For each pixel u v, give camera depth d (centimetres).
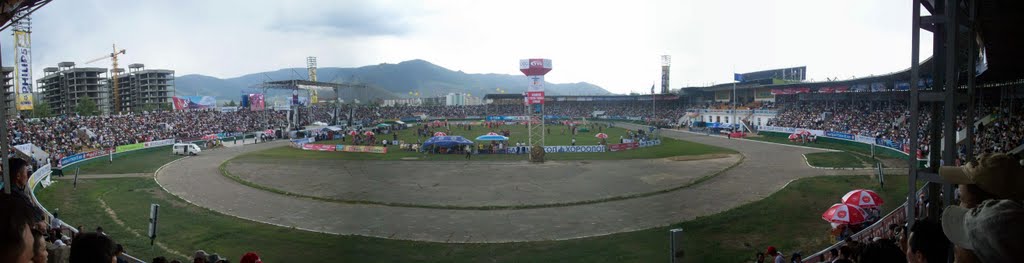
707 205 3400
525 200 3669
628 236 2653
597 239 2614
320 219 3123
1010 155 480
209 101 12175
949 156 1055
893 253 503
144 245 2530
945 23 1116
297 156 6606
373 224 2995
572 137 9100
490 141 8325
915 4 1088
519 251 2427
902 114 7269
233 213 3297
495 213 3266
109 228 2886
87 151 6003
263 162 5972
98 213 3275
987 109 5869
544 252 2405
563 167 5366
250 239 2653
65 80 14700
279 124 11519
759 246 2442
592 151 6738
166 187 4294
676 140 8481
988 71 3581
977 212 310
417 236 2728
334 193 3984
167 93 16312
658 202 3531
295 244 2562
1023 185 460
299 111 12588
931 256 426
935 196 1136
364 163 5816
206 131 9362
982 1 1558
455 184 4369
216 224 2969
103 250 496
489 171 5125
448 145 6706
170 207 3462
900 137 6100
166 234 2752
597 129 11225
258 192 4031
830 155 5922
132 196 3872
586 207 3412
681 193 3828
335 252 2423
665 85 14825
